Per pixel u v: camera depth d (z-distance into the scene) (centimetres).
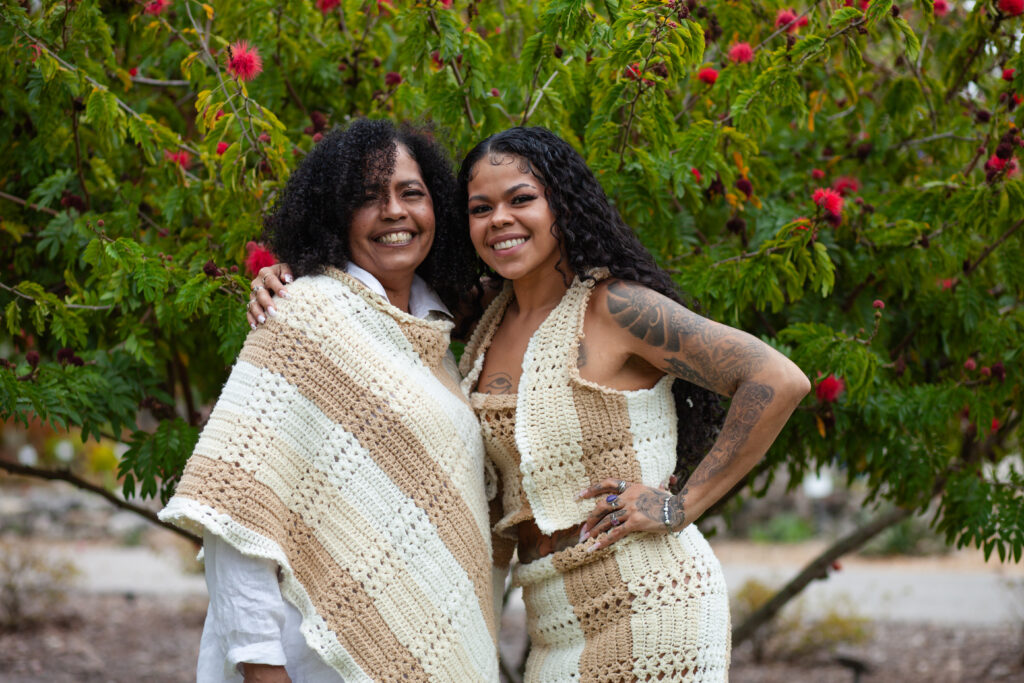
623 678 204
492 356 226
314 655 200
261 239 260
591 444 207
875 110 346
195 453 194
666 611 204
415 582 202
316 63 316
